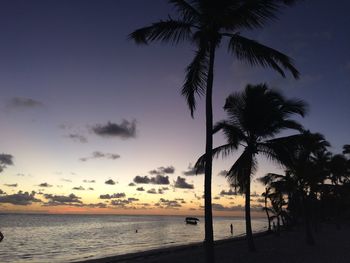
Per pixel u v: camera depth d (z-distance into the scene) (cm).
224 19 1496
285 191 3988
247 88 2566
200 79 1673
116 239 8312
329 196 7088
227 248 3347
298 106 2478
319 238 4391
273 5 1461
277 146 2473
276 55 1518
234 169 2622
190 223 19362
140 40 1597
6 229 12669
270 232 6384
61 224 19188
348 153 6375
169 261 2736
